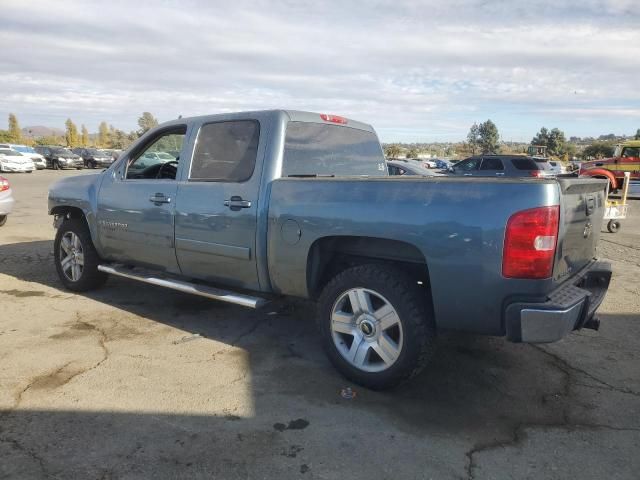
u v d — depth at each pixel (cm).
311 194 357
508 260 284
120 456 266
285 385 351
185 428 294
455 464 266
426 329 324
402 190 321
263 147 394
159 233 456
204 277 438
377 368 341
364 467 262
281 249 374
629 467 266
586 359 406
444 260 303
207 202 415
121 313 495
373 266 342
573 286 318
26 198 1611
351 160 477
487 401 335
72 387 340
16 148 3556
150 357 392
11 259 729
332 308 358
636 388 357
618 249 923
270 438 286
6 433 284
